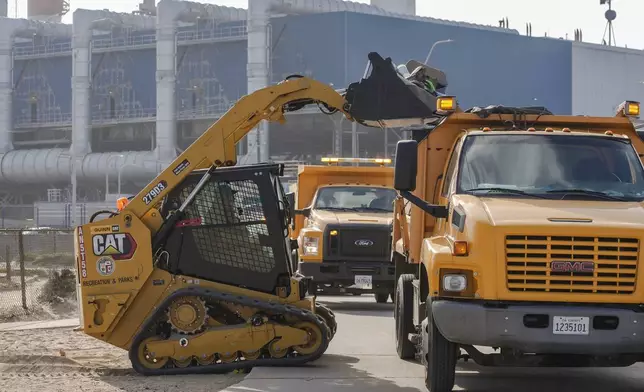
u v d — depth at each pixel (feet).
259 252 69.56
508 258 51.47
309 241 115.85
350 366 69.00
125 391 60.34
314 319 67.92
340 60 649.61
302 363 67.77
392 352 76.84
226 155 70.49
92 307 67.82
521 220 51.98
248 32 654.12
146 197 69.31
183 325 66.90
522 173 58.44
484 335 50.70
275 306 67.41
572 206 54.90
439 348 54.70
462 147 60.44
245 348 67.26
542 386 62.08
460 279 52.29
